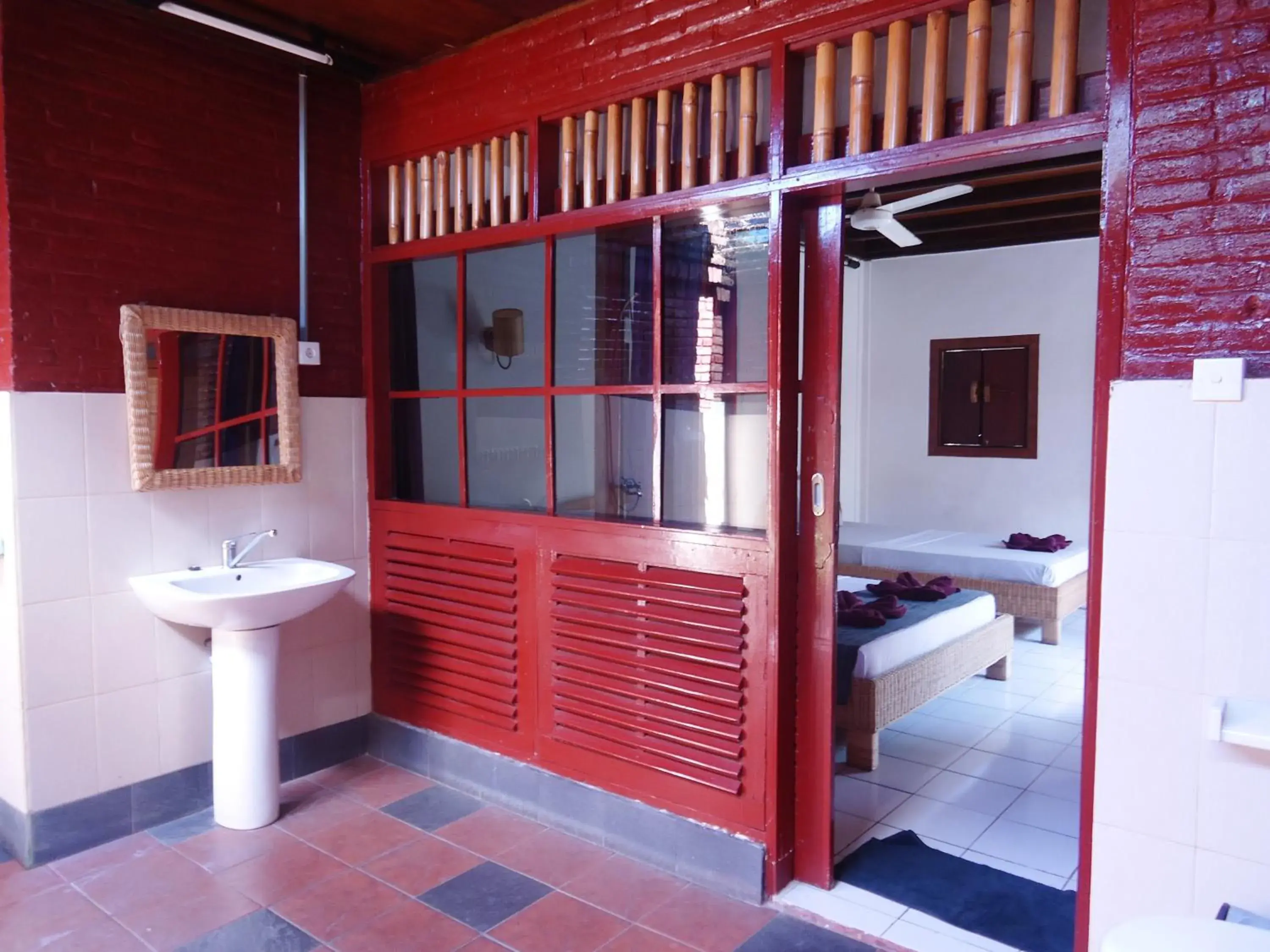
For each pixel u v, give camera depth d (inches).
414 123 121.6
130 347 104.1
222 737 109.1
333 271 126.8
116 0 99.0
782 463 90.6
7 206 95.2
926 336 262.8
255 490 118.6
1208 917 66.4
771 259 89.4
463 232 117.4
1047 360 243.4
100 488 103.5
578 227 104.8
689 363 99.3
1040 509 246.8
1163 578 66.5
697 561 96.8
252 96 116.6
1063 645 196.1
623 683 103.7
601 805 105.4
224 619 102.1
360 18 107.0
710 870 96.2
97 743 104.6
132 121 105.0
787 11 86.3
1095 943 71.3
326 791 121.2
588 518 107.1
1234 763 64.4
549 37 106.0
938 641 143.8
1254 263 62.3
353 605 131.1
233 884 96.8
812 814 94.7
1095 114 69.2
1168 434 65.6
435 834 108.5
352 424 129.8
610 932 87.9
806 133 89.9
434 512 123.0
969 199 189.8
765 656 92.2
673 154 99.6
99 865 100.7
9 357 96.3
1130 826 69.1
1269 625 62.6
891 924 88.0
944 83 78.3
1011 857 102.1
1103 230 68.6
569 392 108.6
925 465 265.1
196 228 111.6
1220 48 62.9
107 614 104.7
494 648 116.0
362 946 85.5
